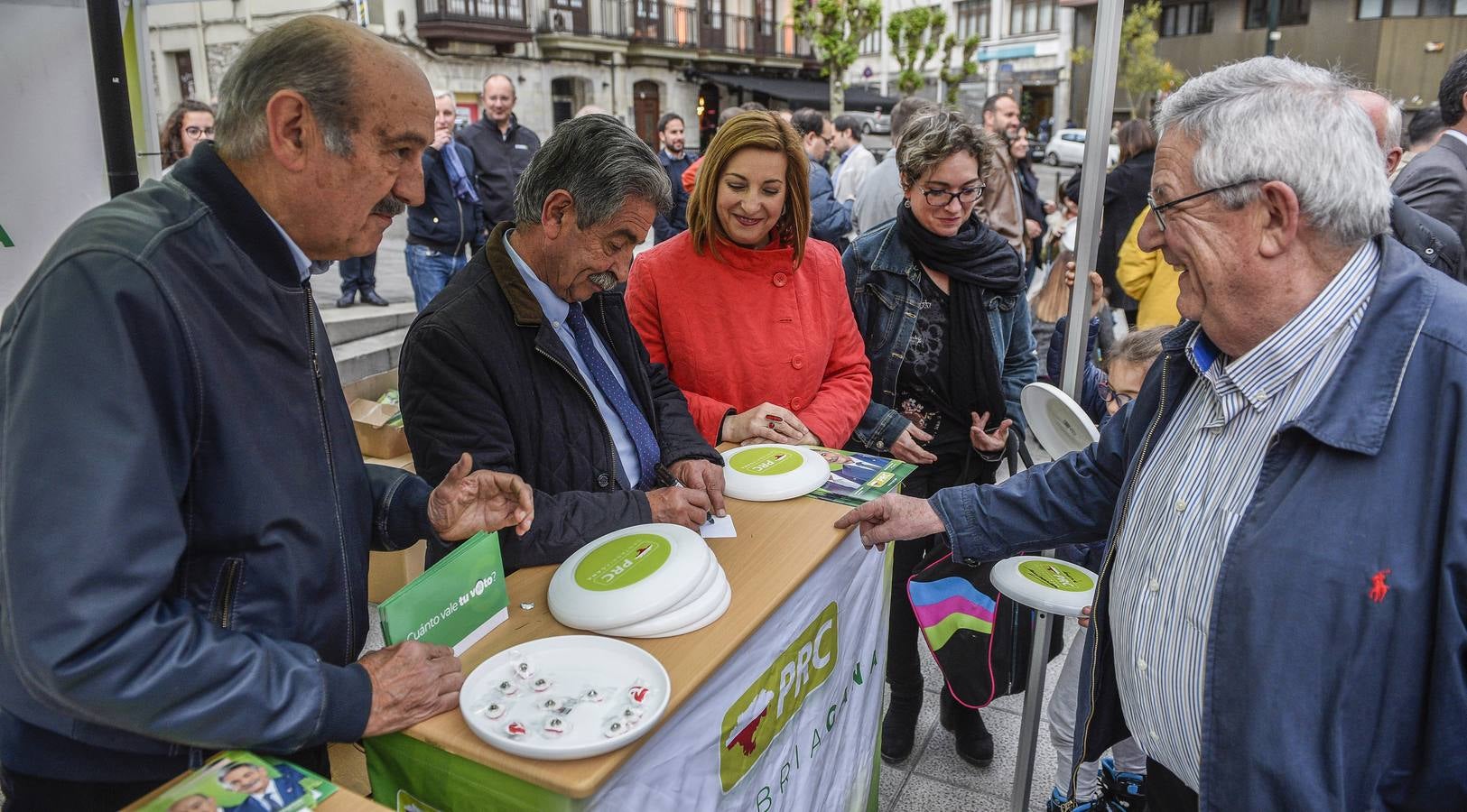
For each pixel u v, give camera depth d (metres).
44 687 0.83
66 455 0.82
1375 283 1.02
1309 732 1.02
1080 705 1.45
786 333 2.09
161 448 0.89
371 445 3.04
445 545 1.41
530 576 1.38
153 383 0.90
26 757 1.02
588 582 1.25
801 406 2.15
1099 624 1.38
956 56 29.33
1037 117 27.89
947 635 2.00
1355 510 0.98
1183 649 1.16
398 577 3.09
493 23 17.67
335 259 1.09
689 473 1.64
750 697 1.29
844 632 1.65
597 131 1.42
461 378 1.40
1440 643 0.95
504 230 1.53
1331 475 0.99
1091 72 1.72
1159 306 3.84
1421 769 1.01
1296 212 0.99
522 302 1.46
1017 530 1.55
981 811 2.21
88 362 0.84
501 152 5.98
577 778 0.93
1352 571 0.97
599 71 20.98
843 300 2.25
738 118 1.97
